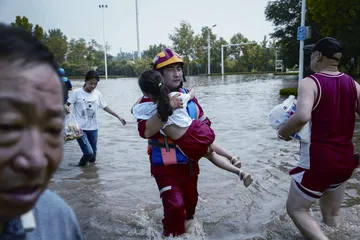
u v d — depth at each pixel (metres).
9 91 0.73
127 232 3.77
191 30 75.88
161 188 3.51
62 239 1.10
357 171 5.53
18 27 0.78
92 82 6.22
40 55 0.77
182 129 3.36
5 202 0.77
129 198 4.74
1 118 0.72
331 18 22.72
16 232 0.95
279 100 17.36
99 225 3.95
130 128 10.06
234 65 90.81
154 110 3.37
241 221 3.96
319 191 3.30
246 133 8.90
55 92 0.79
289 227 3.80
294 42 35.94
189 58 76.81
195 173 3.61
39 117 0.76
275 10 37.69
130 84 38.22
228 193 4.83
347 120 3.27
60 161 0.83
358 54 27.41
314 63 3.44
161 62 3.57
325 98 3.19
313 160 3.24
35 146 0.75
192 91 3.68
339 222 3.71
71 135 5.80
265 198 4.64
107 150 7.44
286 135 3.32
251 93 22.20
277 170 5.76
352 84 3.31
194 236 3.54
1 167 0.74
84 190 5.05
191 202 3.72
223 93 22.62
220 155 3.83
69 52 80.25
